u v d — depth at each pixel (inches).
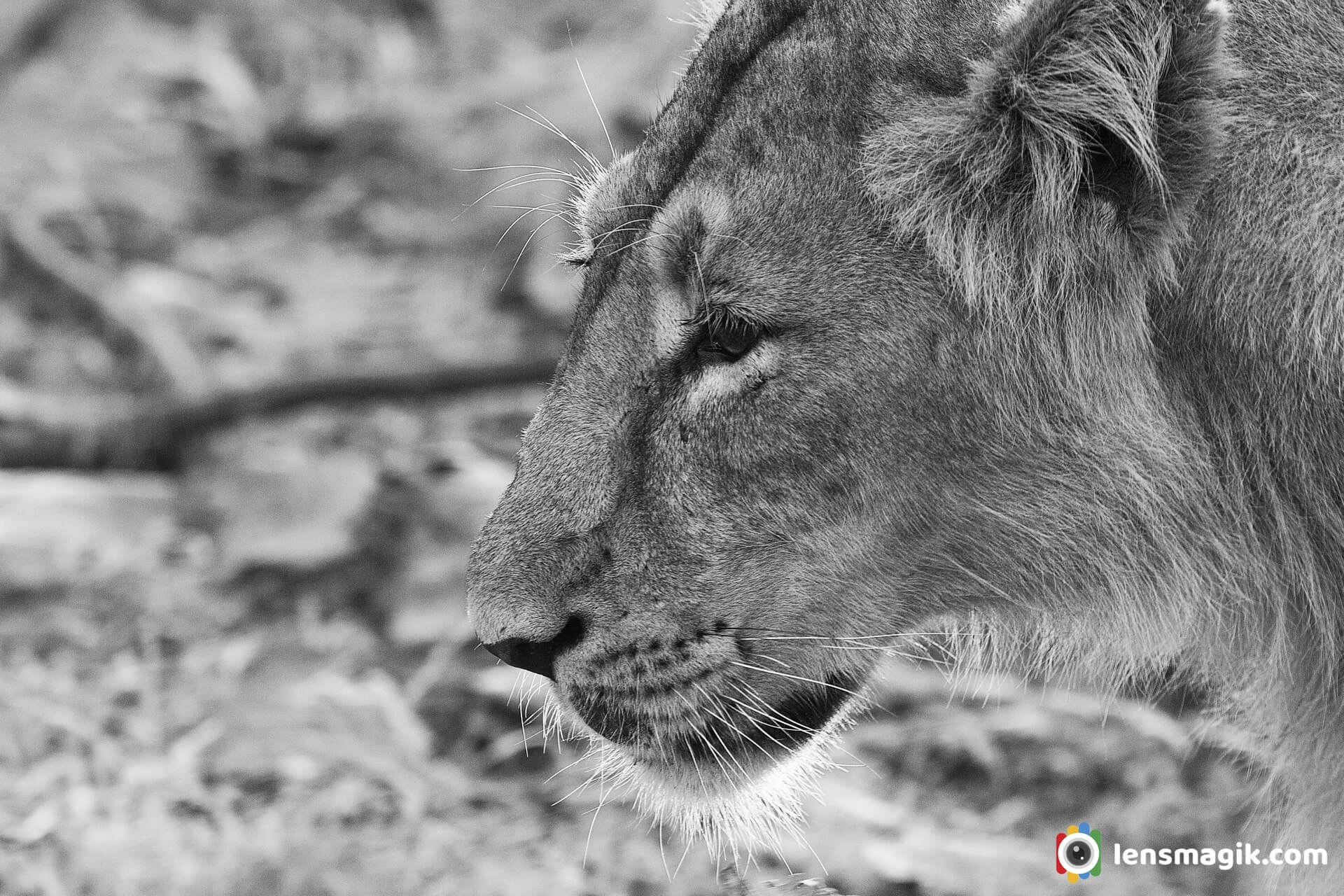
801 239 274.7
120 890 355.9
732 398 278.8
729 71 288.7
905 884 370.0
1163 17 258.1
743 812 311.0
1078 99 263.4
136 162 790.5
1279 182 268.4
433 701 442.0
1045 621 295.3
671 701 287.6
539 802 402.6
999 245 272.5
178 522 539.5
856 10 280.5
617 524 285.0
